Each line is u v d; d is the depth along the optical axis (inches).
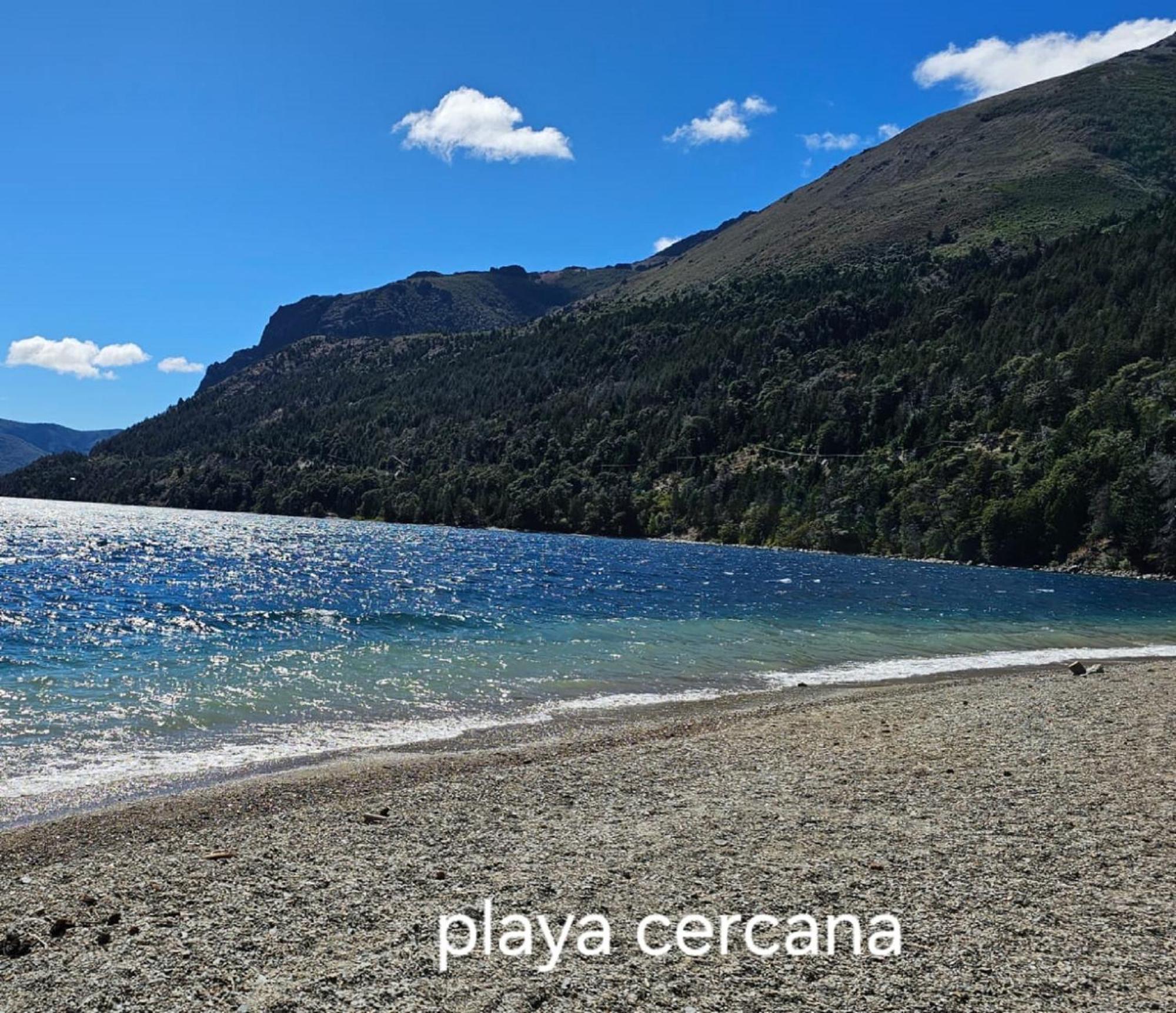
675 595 1934.1
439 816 424.2
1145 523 3341.5
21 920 298.2
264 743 612.1
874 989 245.0
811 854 358.6
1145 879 327.9
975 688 818.2
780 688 876.0
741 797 451.5
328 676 879.1
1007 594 2251.5
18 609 1427.2
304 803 456.4
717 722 679.7
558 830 398.6
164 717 684.1
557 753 574.9
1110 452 3656.5
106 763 550.9
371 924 293.3
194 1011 234.7
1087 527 3575.3
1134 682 832.9
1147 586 2812.5
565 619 1439.5
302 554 3021.7
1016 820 403.2
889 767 512.7
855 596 2031.3
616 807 437.1
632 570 2731.3
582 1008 236.4
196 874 343.6
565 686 858.1
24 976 256.1
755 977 253.3
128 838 399.2
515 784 486.6
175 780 515.8
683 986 247.8
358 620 1349.7
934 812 418.0
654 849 368.5
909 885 323.0
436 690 820.0
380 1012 233.5
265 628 1256.8
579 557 3307.1
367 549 3464.6
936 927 285.6
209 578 2105.1
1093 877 330.3
